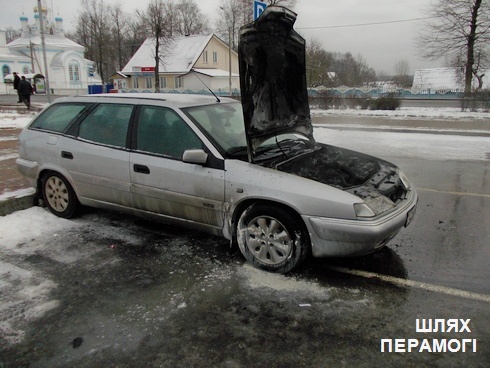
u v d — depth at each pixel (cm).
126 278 364
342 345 274
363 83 5703
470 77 3216
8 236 456
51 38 5953
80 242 442
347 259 400
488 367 254
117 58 7556
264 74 397
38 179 519
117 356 266
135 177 430
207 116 426
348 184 354
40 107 2269
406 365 256
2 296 336
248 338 282
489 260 397
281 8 396
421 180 705
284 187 351
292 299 329
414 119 1838
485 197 602
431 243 438
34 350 273
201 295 336
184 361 261
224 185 378
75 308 319
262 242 373
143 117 436
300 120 473
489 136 1267
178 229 479
